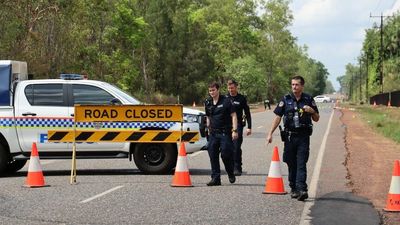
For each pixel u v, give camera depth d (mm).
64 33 56156
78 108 17219
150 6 99188
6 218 11547
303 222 11016
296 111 13195
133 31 82625
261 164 20906
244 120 18500
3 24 47406
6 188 15578
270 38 149875
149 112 17406
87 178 17562
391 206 12156
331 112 79812
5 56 47156
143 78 94562
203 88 99938
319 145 28312
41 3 56156
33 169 15805
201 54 101000
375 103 102500
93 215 11820
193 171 19266
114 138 17812
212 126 15703
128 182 16594
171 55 98312
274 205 12828
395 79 122875
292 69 166250
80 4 61188
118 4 80688
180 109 17359
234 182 16359
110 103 18562
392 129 37750
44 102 18422
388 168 19531
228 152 15602
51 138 17641
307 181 16375
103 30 77500
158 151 18375
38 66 50031
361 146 28156
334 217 11391
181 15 103625
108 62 75375
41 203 13211
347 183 15906
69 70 56406
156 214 11898
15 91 18484
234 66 124188
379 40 141625
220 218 11461
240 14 130250
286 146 13438
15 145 18297
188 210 12305
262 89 144750
